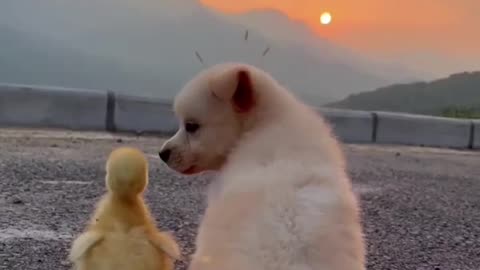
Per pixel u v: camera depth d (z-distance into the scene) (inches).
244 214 36.7
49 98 142.0
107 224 37.2
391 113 176.4
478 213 88.5
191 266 38.4
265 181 37.4
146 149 119.3
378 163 130.2
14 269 54.0
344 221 37.3
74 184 84.1
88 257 36.7
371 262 61.7
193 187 87.7
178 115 42.8
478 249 69.0
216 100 41.1
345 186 38.8
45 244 59.5
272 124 39.9
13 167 92.6
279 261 35.1
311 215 36.2
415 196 96.9
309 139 39.3
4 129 133.1
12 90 139.2
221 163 41.6
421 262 62.9
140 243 37.1
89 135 135.3
